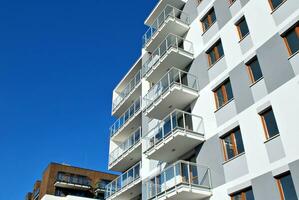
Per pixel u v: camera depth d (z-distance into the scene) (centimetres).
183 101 1927
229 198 1412
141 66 3067
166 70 2195
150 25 2775
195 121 1812
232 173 1445
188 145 1748
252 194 1326
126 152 2572
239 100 1555
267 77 1438
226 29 1830
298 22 1389
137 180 2261
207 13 2086
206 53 1955
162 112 2075
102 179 5472
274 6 1557
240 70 1614
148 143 2023
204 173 1580
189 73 2019
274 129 1339
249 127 1444
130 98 2959
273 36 1484
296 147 1205
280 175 1236
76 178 5225
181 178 1544
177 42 2159
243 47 1648
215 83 1770
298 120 1234
